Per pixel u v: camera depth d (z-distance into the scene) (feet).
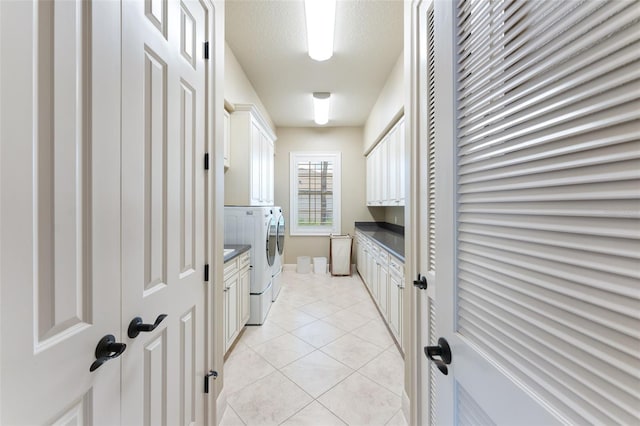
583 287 1.20
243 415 5.15
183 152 3.72
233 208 9.46
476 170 1.89
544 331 1.36
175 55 3.50
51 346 1.83
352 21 7.50
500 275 1.65
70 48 1.99
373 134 13.79
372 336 8.36
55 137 1.88
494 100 1.73
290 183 17.30
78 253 2.07
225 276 6.86
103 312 2.29
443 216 2.27
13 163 1.62
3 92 1.56
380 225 17.22
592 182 1.17
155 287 3.08
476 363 1.84
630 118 1.04
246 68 10.03
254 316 9.18
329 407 5.36
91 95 2.17
